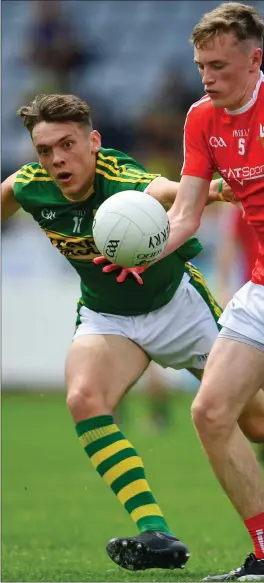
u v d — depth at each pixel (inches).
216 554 969.5
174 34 2913.4
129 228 749.3
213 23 713.0
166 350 885.2
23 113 813.2
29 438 1962.4
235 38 714.2
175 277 873.5
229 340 756.0
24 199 860.6
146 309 870.4
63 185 815.7
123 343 864.3
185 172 788.0
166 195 814.5
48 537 1131.3
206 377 753.6
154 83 2815.0
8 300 2416.3
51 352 2417.6
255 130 745.0
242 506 770.8
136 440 1921.8
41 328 2416.3
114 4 2947.8
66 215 850.1
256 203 768.3
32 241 2400.3
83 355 850.1
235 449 761.0
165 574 824.9
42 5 2849.4
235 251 1718.8
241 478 762.8
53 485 1519.4
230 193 807.1
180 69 2844.5
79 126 805.9
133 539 789.2
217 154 771.4
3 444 1895.9
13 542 1100.5
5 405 2384.4
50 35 2824.8
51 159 805.9
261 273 764.6
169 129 2630.4
